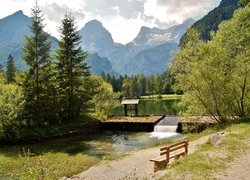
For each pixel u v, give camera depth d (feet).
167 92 489.67
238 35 96.84
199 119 107.45
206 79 100.22
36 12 130.72
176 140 110.63
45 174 37.22
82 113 159.63
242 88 101.14
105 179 60.85
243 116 102.01
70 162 80.94
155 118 150.92
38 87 128.47
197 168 42.14
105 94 178.19
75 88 147.95
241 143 56.54
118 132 142.61
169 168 44.96
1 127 106.73
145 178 43.21
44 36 131.03
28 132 117.91
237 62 99.71
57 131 128.06
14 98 113.60
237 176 38.42
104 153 94.63
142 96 494.18
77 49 143.95
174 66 108.78
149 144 109.29
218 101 102.73
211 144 68.69
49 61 133.28
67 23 142.82
